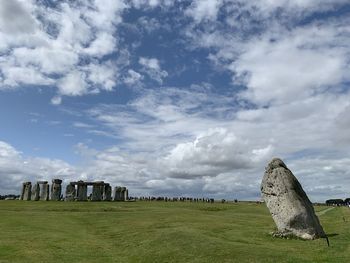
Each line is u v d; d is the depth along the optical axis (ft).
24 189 295.69
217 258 87.40
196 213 191.93
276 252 90.74
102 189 311.06
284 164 125.59
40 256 93.91
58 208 213.25
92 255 98.94
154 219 160.15
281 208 118.52
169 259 90.94
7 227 134.72
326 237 106.22
